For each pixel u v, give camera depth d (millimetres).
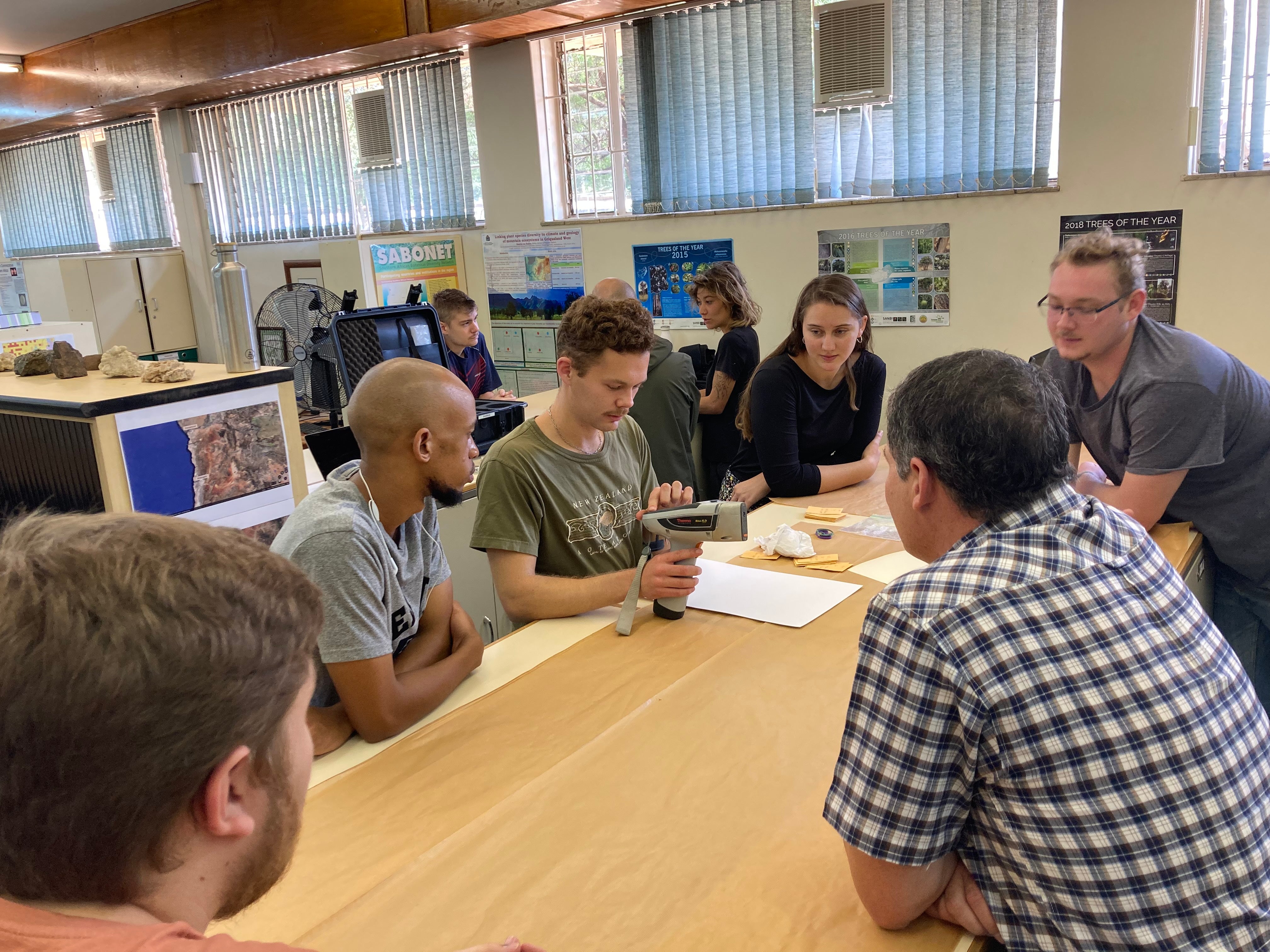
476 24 4223
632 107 4414
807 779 1186
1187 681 796
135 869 442
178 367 2213
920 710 812
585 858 1051
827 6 3730
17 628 413
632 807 1142
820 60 3799
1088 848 766
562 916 959
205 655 435
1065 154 3424
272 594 484
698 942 919
